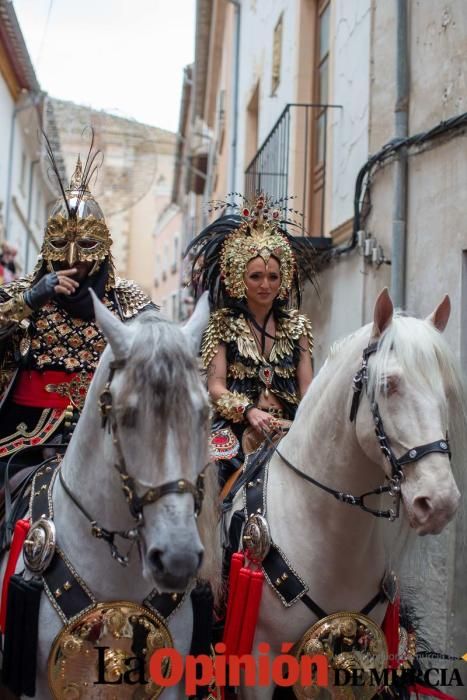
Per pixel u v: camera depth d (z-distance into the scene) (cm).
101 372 293
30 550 308
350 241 750
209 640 321
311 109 1001
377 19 723
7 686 308
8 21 1711
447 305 342
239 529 372
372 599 356
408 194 646
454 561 502
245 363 427
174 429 261
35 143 2223
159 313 299
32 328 380
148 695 301
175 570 252
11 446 379
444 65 605
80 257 371
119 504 291
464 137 568
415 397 310
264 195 463
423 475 302
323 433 352
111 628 296
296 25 1026
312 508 353
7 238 2014
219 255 453
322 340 862
